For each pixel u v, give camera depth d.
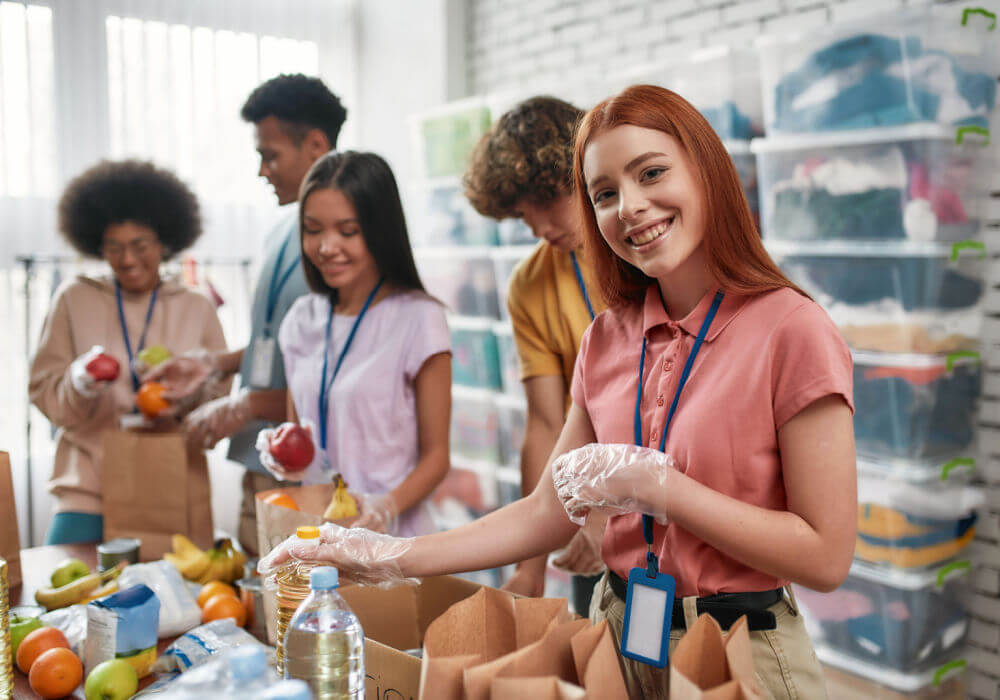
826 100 2.36
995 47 2.35
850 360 1.01
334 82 4.91
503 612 0.99
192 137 4.34
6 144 3.85
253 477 2.21
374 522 1.53
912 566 2.33
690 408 1.06
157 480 1.92
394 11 4.77
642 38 3.54
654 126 1.02
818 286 2.45
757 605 1.04
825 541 0.95
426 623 1.22
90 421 2.45
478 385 3.60
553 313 1.74
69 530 2.32
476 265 3.56
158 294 2.67
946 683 2.48
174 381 2.39
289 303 2.18
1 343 3.85
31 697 1.26
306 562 1.15
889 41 2.21
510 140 1.63
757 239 1.08
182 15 4.30
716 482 1.04
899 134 2.20
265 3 4.57
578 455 1.05
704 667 0.86
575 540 1.60
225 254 4.44
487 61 4.45
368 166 1.79
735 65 2.62
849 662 2.46
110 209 2.51
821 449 0.97
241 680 0.67
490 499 3.59
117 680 1.19
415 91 4.67
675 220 1.04
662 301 1.17
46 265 3.91
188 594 1.50
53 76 3.95
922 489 2.31
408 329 1.84
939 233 2.25
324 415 1.89
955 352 2.35
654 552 1.10
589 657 0.86
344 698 0.94
